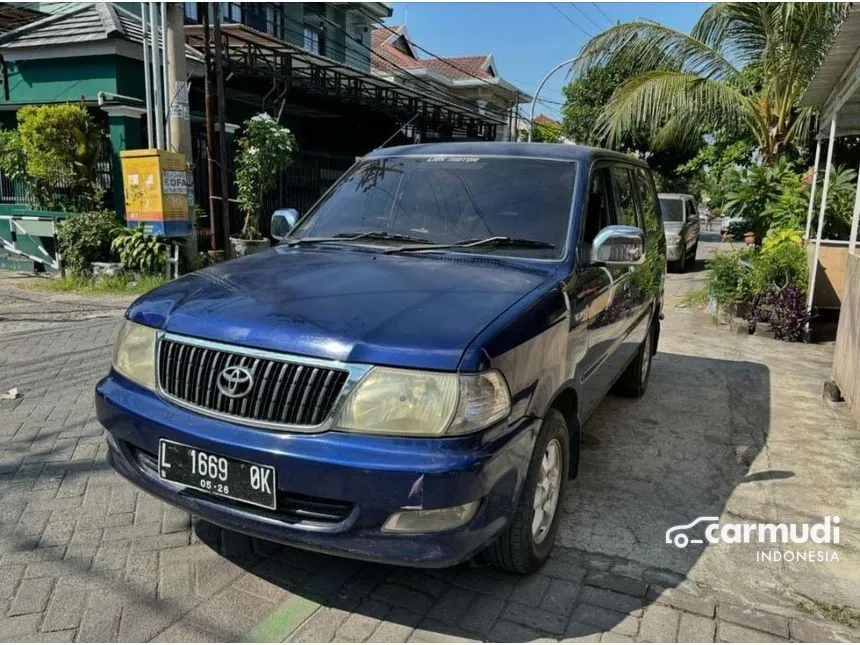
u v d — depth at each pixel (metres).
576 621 2.77
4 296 9.34
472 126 24.08
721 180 12.74
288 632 2.66
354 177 4.30
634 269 4.64
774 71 11.26
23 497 3.65
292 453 2.40
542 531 3.09
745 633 2.74
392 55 28.80
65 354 6.41
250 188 12.38
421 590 2.95
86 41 11.84
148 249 9.98
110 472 3.97
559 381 3.04
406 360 2.39
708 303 10.23
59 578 2.94
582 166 3.85
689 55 11.99
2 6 15.24
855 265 5.40
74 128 10.79
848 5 4.98
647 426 5.08
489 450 2.43
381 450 2.35
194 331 2.69
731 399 5.80
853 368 5.14
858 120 8.50
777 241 9.24
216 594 2.87
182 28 10.18
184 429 2.60
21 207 11.90
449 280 3.02
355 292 2.83
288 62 14.62
